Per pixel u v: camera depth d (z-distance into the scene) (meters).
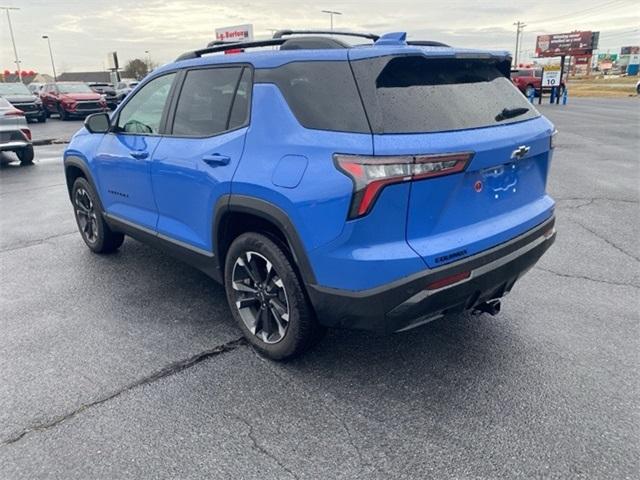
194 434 2.65
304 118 2.79
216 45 3.79
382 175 2.44
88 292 4.43
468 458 2.45
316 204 2.63
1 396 2.98
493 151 2.71
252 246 3.16
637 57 93.94
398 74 2.71
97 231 5.21
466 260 2.69
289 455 2.50
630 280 4.46
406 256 2.53
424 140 2.51
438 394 2.94
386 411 2.80
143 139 4.06
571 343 3.45
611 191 7.86
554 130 3.33
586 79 83.06
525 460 2.43
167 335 3.67
